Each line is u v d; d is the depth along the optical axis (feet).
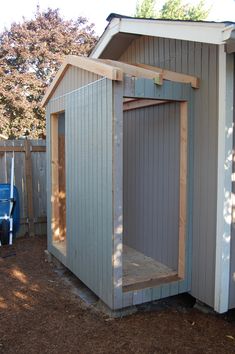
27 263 16.85
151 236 14.79
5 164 20.90
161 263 14.03
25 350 9.42
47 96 16.31
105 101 10.93
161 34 11.72
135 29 13.08
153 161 14.43
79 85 13.04
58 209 16.88
